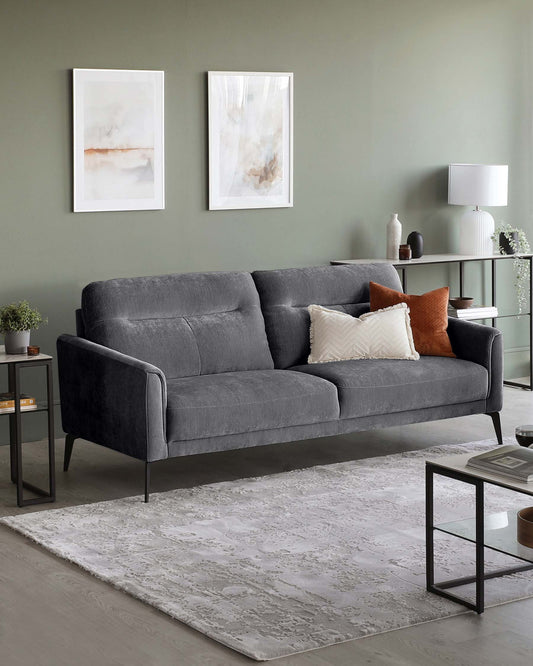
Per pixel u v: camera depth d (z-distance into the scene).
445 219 7.41
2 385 5.89
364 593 3.70
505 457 3.57
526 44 7.66
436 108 7.28
